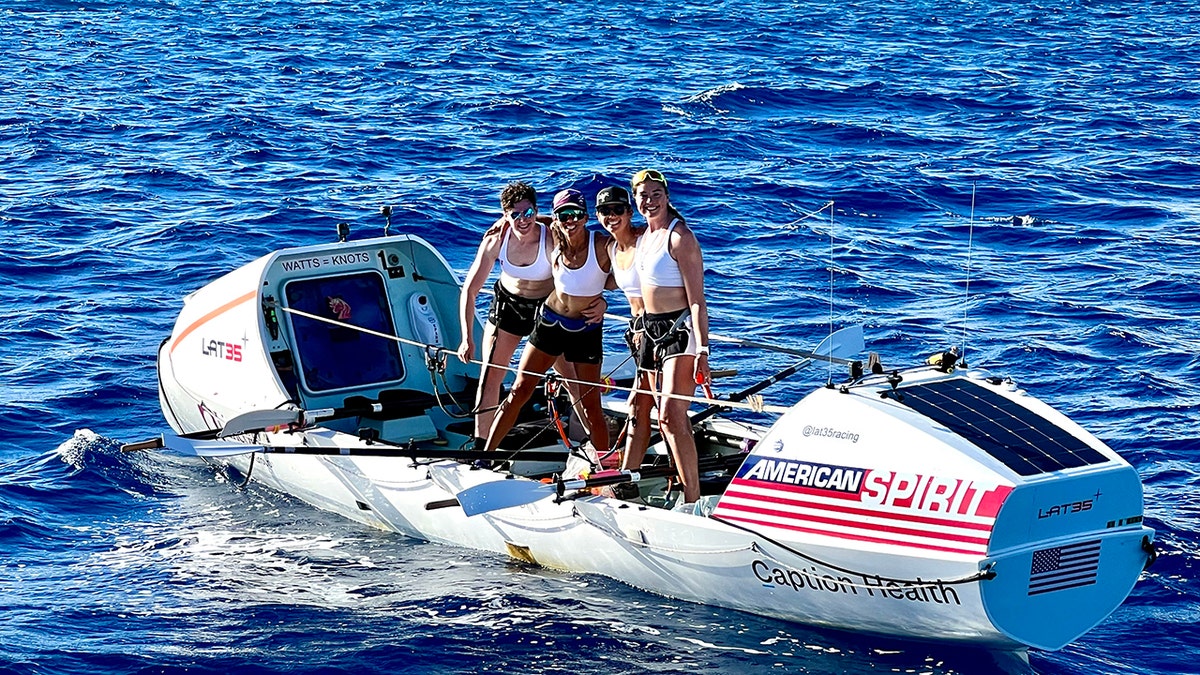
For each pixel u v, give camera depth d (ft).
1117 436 42.39
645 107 104.68
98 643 29.78
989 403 28.99
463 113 100.01
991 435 27.86
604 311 34.24
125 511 37.11
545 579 32.94
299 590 32.45
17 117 93.15
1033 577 27.04
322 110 99.96
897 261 63.57
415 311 41.09
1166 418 43.86
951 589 26.94
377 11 167.53
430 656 29.32
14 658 28.99
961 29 161.38
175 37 141.59
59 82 110.11
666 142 92.43
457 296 41.39
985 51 143.02
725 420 36.88
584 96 108.58
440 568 33.65
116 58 125.70
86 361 48.39
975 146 92.79
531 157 86.79
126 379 46.78
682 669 28.68
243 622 30.83
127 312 54.24
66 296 55.98
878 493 27.86
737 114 103.04
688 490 31.71
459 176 80.64
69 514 36.70
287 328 39.34
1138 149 90.99
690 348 31.04
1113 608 28.19
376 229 67.72
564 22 160.04
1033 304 56.65
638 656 29.22
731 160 87.25
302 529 36.17
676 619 30.81
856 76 122.21
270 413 35.01
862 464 28.14
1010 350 50.96
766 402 45.44
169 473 39.70
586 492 32.27
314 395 39.52
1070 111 106.01
